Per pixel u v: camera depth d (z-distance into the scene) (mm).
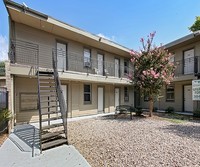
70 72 10711
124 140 5973
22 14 8664
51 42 11141
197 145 5309
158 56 10883
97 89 14273
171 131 7355
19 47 9609
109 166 3832
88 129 7891
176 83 15117
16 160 4309
